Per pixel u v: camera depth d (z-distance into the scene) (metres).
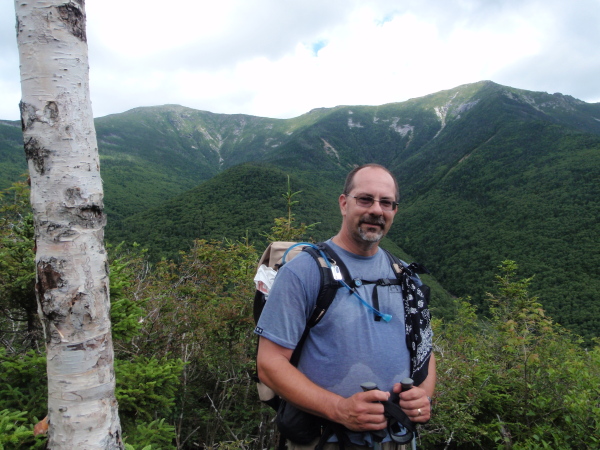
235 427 3.61
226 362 3.77
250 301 3.88
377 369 1.42
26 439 1.76
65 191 1.24
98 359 1.29
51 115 1.24
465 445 3.61
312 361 1.42
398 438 1.35
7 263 2.57
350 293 1.46
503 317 5.27
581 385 3.39
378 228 1.53
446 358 4.34
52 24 1.25
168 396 2.75
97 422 1.28
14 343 3.37
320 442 1.40
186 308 4.15
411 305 1.55
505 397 3.69
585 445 2.95
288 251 1.72
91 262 1.29
